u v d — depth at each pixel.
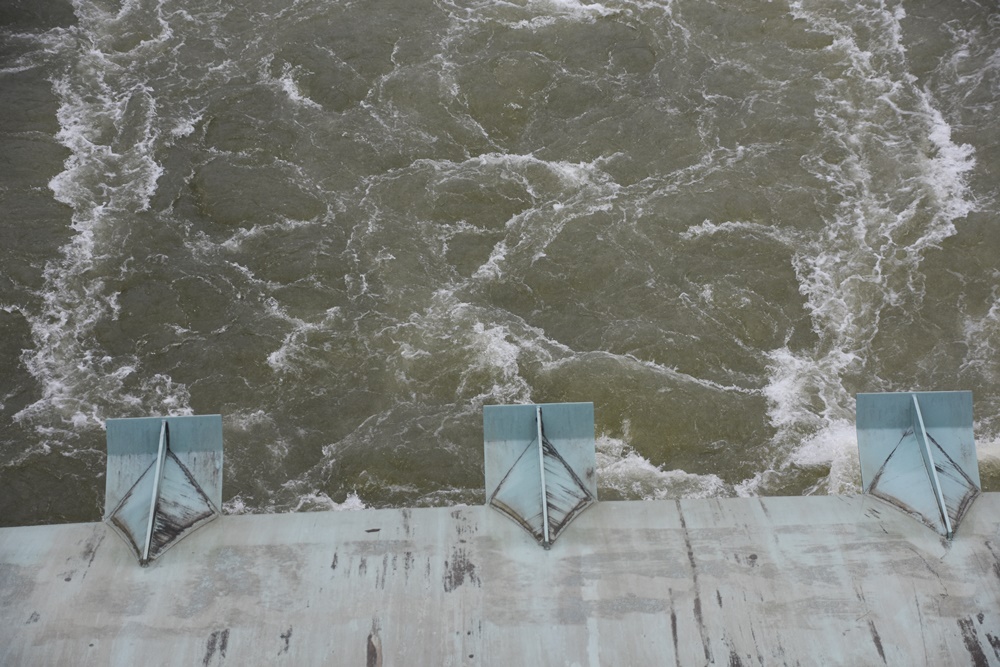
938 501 25.00
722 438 35.59
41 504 33.81
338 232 40.62
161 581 23.91
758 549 24.55
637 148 43.03
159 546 24.38
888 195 41.41
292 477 34.50
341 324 38.12
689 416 35.97
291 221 40.91
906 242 40.06
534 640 23.00
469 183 42.00
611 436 35.69
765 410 36.12
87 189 41.62
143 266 39.62
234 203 41.34
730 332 38.03
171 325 38.12
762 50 45.94
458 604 23.52
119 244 40.19
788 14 46.84
